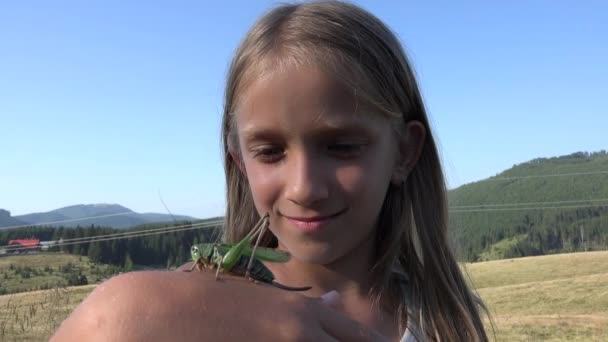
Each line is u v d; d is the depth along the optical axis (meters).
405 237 0.42
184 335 0.18
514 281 8.17
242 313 0.20
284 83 0.32
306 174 0.32
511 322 4.81
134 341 0.18
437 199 0.43
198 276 0.22
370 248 0.38
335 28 0.34
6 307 1.82
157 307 0.19
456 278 0.43
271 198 0.33
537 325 4.61
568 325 4.56
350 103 0.32
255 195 0.34
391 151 0.36
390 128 0.36
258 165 0.34
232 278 0.23
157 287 0.20
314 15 0.35
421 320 0.38
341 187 0.32
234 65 0.37
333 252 0.33
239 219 0.45
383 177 0.35
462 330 0.40
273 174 0.33
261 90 0.33
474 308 0.43
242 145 0.36
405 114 0.39
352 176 0.32
